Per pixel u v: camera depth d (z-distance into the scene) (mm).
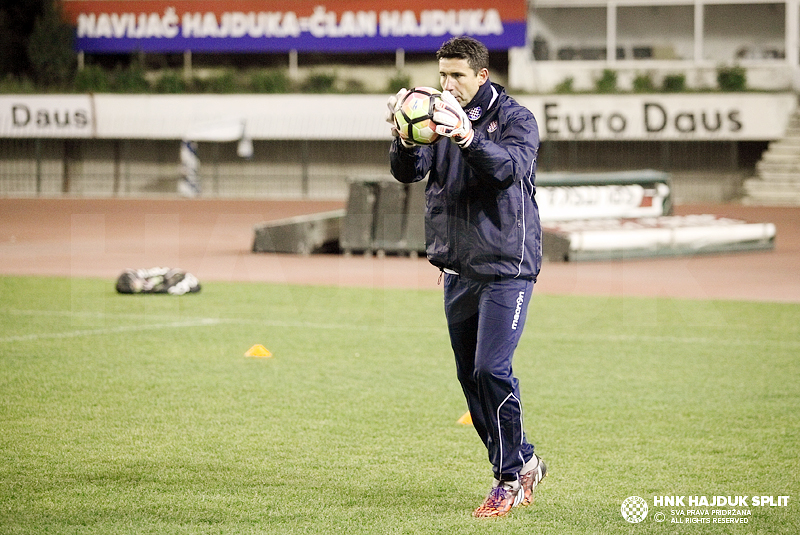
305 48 59719
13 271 25609
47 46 60812
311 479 8562
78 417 10688
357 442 9820
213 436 9977
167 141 60250
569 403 11641
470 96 7367
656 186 33438
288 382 12617
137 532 7148
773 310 19406
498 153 6816
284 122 57281
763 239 31562
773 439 10062
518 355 14742
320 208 50656
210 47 60656
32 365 13484
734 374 13359
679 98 52312
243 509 7703
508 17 56875
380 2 58469
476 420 8117
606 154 55531
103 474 8617
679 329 17156
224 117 57438
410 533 7180
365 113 56594
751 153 53750
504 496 7676
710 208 49125
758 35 57625
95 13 61406
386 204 28906
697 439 10047
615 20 58594
